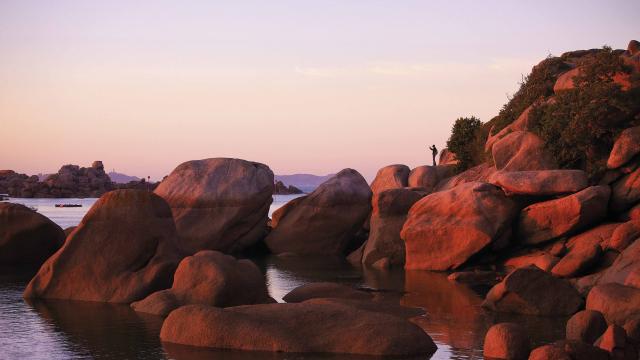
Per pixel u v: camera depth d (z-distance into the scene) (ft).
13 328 56.44
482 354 48.19
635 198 91.56
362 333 48.80
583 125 102.27
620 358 42.70
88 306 66.64
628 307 54.03
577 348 41.68
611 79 110.01
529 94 136.36
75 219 217.36
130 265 71.41
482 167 128.67
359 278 89.51
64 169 577.43
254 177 119.14
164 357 46.80
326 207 122.72
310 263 108.99
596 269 78.07
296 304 53.21
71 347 50.01
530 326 57.98
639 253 68.44
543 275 64.59
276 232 124.57
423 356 47.57
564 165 104.94
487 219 94.27
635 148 92.73
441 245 96.84
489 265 96.43
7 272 93.04
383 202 108.47
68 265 71.92
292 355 47.29
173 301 63.26
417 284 83.46
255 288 65.67
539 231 93.76
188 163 120.78
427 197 100.42
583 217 90.48
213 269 63.82
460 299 71.97
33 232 99.71
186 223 113.80
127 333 54.54
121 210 73.56
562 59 148.46
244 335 49.37
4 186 565.94
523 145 109.60
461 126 157.89
